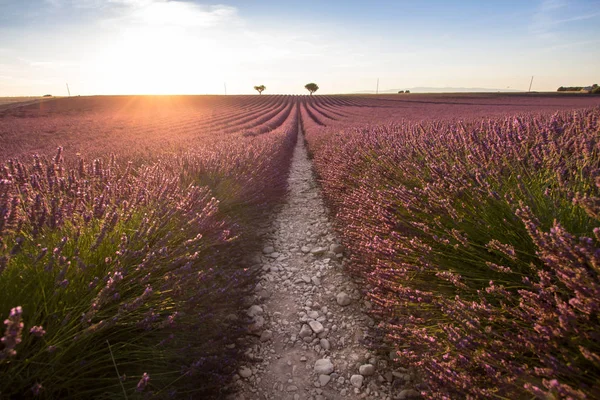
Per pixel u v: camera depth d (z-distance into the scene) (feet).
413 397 5.77
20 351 4.38
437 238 6.72
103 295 4.71
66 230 6.42
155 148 26.11
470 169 8.59
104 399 4.65
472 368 4.76
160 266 6.64
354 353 7.05
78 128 73.46
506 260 6.10
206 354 6.02
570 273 3.69
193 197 9.48
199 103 230.48
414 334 5.71
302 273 10.69
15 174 6.45
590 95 214.07
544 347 3.93
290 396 6.04
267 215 16.58
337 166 17.72
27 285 4.78
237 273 8.18
